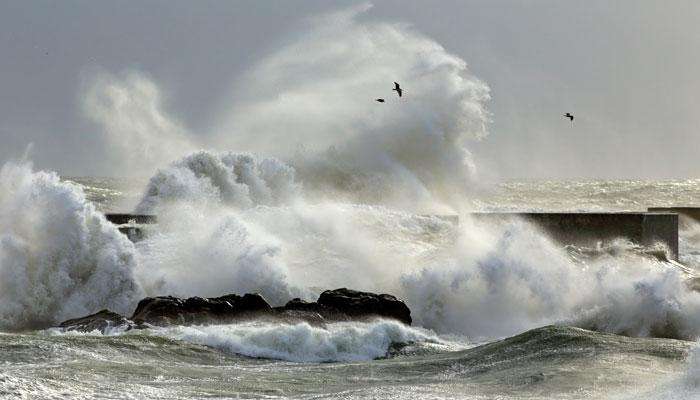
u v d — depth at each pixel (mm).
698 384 43156
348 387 45500
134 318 60438
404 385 45656
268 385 45438
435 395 42719
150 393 42156
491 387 44625
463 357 53094
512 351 53312
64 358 48562
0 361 46969
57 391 40906
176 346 53750
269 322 60781
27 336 53031
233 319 61156
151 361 50000
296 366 51312
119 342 53188
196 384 44906
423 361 52406
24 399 38938
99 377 44719
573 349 52344
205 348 54125
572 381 45031
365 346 57219
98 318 59969
